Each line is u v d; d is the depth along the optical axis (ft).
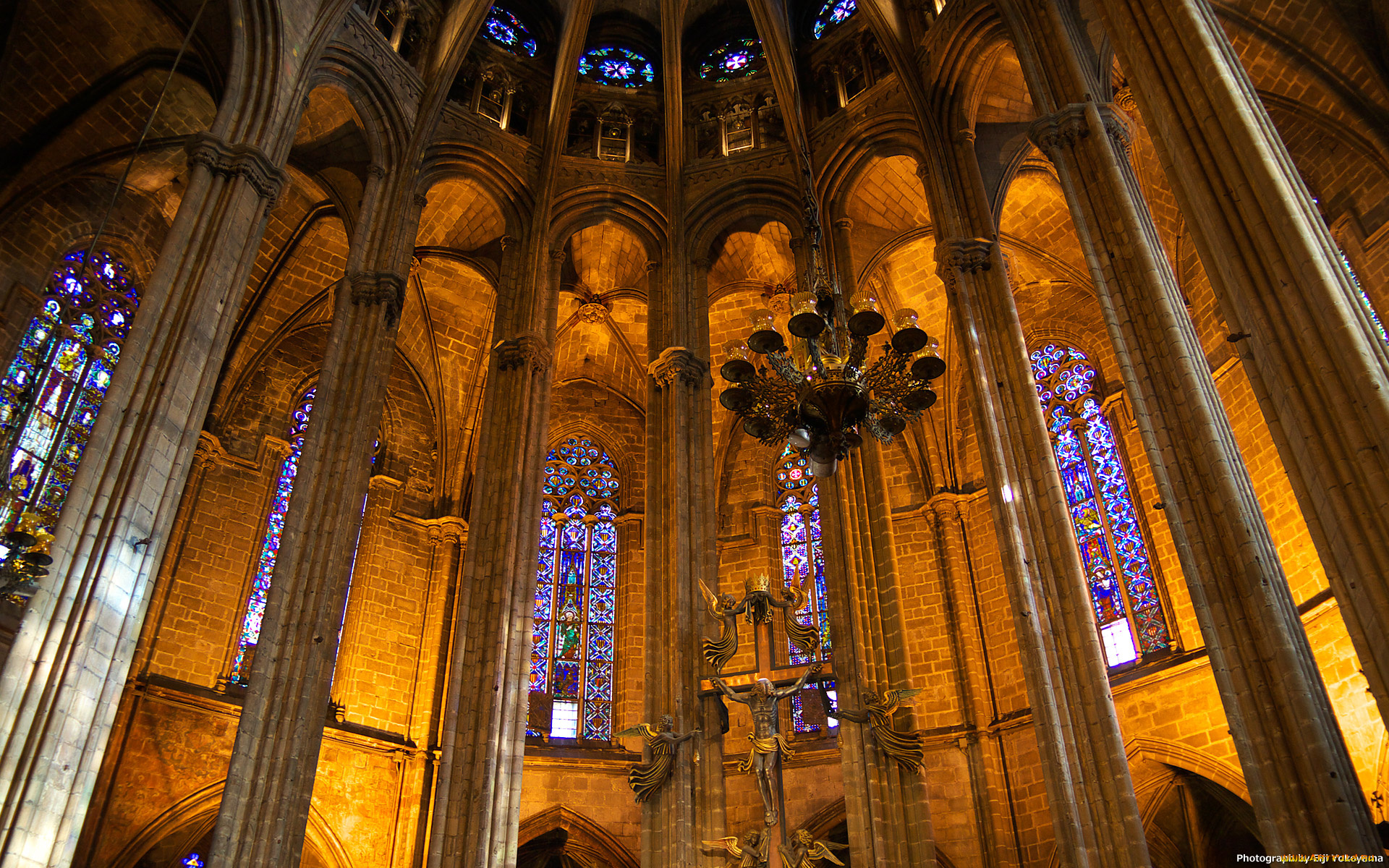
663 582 70.54
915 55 80.02
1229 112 40.09
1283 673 41.16
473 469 94.32
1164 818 75.05
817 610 90.07
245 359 87.30
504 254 82.53
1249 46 74.59
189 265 56.54
